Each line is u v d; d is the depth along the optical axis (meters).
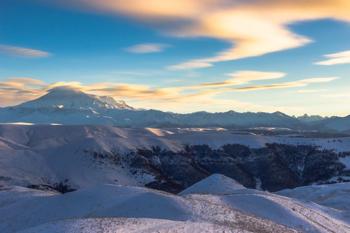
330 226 72.88
